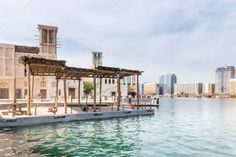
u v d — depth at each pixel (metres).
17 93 53.00
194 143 17.05
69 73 30.20
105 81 80.06
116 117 31.20
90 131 20.97
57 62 25.52
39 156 13.29
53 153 13.93
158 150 14.96
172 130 22.58
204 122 29.70
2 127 21.06
